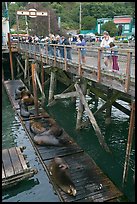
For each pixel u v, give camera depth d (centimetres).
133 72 859
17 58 2795
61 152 1008
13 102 1784
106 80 937
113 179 903
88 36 2991
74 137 1238
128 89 809
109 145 1155
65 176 823
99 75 973
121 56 858
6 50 2848
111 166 994
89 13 5747
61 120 1489
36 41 2270
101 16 5659
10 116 1549
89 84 1233
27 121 1391
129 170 956
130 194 805
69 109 1677
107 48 899
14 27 5428
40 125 1255
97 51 973
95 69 1021
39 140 1080
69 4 6353
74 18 5894
